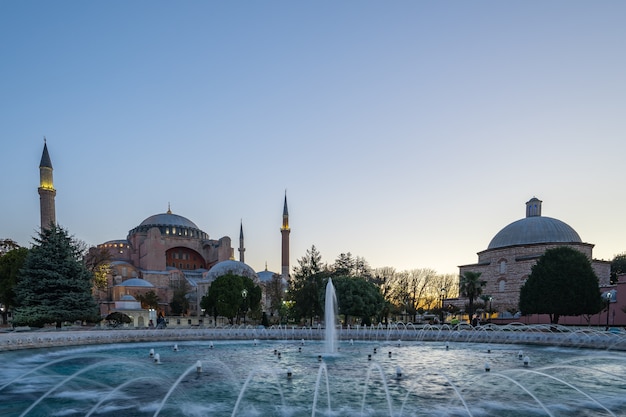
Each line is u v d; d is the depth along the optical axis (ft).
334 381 51.08
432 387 47.19
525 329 140.87
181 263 385.09
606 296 163.63
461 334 116.16
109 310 225.76
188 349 96.58
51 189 240.53
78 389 46.83
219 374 56.65
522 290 159.43
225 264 305.32
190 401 40.47
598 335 95.25
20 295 131.85
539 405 38.78
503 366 64.64
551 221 226.38
